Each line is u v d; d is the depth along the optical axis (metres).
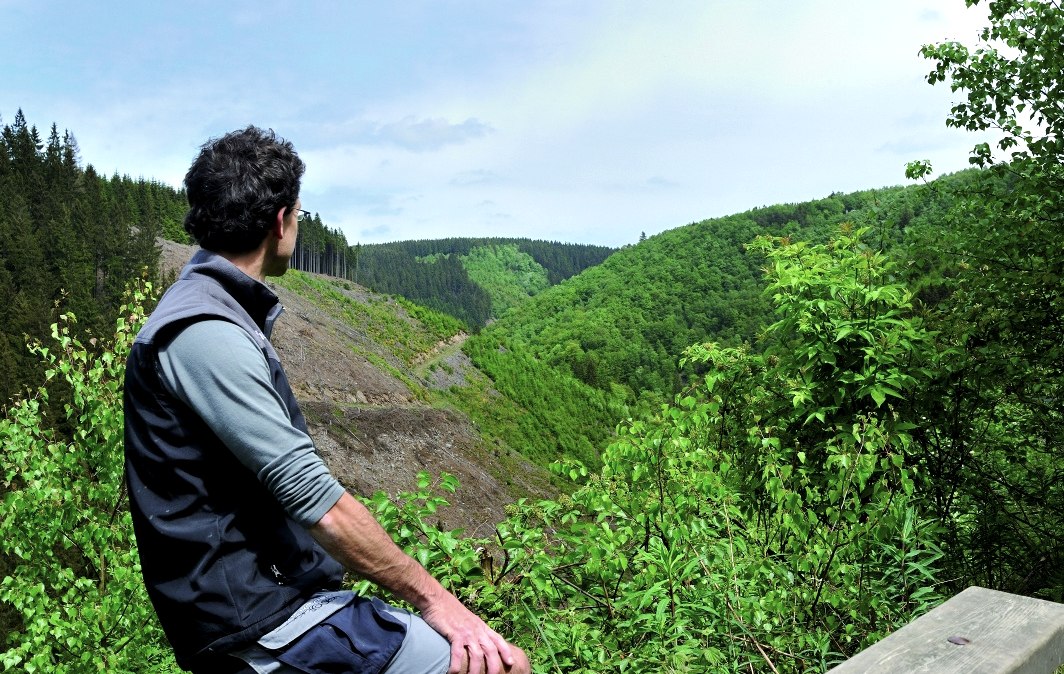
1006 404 5.38
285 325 85.94
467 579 2.87
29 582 5.28
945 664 1.29
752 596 3.16
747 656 3.07
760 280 5.16
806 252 5.09
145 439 1.26
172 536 1.23
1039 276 5.07
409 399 84.88
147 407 1.26
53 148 101.56
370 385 82.00
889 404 4.69
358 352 95.75
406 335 123.12
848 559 3.40
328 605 1.29
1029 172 5.70
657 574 3.13
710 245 188.75
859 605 3.13
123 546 5.57
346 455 58.22
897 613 3.25
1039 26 5.64
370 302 135.38
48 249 75.19
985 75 5.88
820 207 191.38
